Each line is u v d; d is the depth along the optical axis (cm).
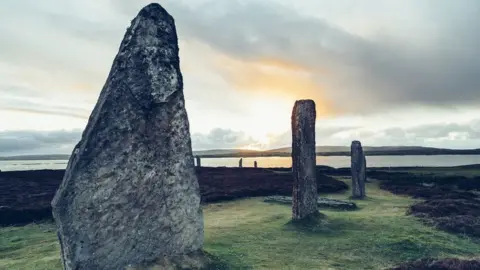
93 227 734
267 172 4100
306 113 1485
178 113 877
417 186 3050
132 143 795
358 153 2444
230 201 2342
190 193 890
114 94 784
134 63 820
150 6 865
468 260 870
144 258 803
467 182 3120
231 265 898
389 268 874
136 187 796
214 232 1293
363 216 1565
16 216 1748
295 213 1438
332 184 3027
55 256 1015
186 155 889
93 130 751
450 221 1380
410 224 1379
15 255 1100
